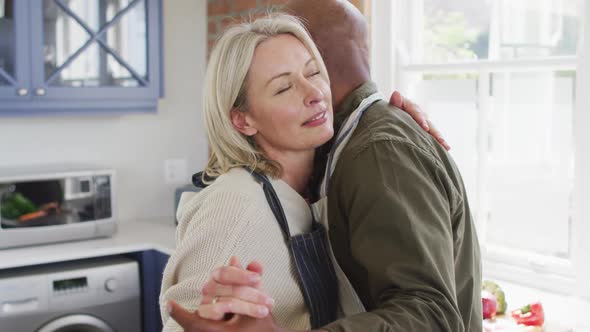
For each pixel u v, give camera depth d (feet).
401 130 3.68
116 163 11.36
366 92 4.08
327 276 3.79
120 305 9.34
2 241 9.06
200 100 12.12
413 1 8.66
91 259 9.66
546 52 7.50
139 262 9.75
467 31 8.19
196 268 3.53
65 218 9.48
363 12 8.62
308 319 3.70
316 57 3.82
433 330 3.09
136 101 10.48
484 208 8.16
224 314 2.84
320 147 4.10
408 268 3.22
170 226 10.91
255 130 3.78
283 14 4.03
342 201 3.63
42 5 9.52
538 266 7.57
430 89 8.55
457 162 8.37
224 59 3.74
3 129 10.37
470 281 3.84
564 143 7.41
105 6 10.04
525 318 6.34
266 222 3.58
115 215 9.91
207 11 11.89
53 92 9.69
